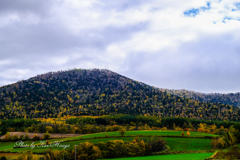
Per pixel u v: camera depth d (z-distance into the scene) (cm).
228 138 10012
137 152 8531
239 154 7062
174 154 8406
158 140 9281
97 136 12325
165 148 9338
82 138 11862
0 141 12350
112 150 8294
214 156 7100
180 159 6925
